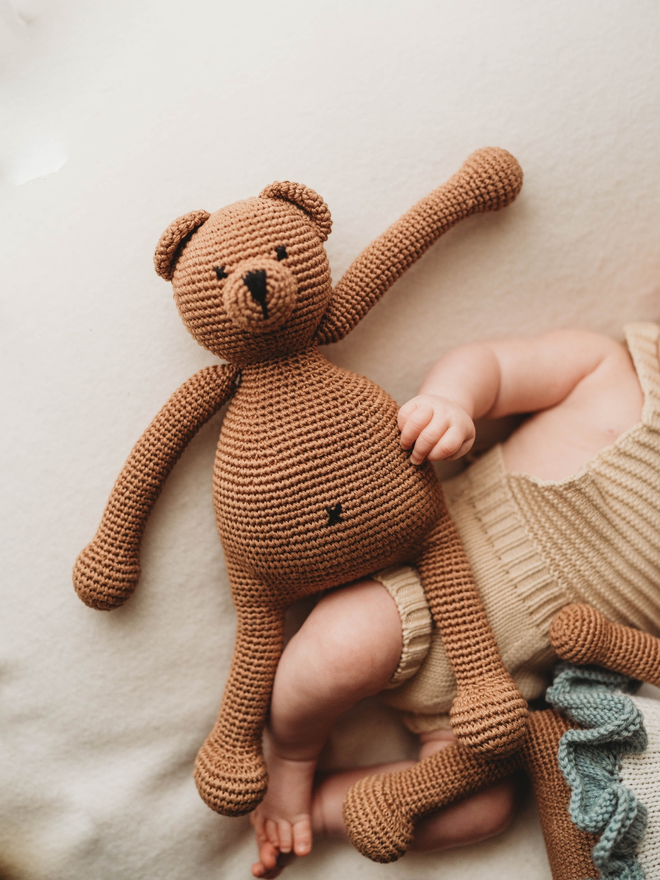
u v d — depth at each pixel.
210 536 0.84
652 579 0.80
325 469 0.66
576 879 0.71
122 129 0.79
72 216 0.79
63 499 0.82
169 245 0.66
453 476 0.93
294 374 0.69
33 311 0.80
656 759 0.70
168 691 0.86
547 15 0.80
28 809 0.86
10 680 0.85
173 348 0.81
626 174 0.83
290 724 0.76
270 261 0.60
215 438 0.83
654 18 0.81
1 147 0.80
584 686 0.79
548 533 0.79
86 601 0.77
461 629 0.71
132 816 0.86
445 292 0.86
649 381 0.82
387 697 0.85
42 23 0.79
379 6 0.79
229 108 0.79
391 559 0.72
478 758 0.76
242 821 0.88
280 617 0.77
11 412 0.81
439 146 0.81
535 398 0.85
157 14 0.78
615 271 0.87
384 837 0.72
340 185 0.81
